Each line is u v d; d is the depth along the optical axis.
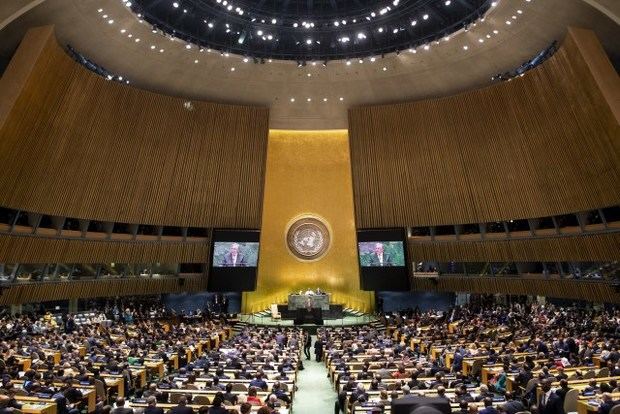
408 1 20.66
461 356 13.85
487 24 19.50
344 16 21.94
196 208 24.62
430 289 24.69
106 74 21.83
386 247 24.86
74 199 20.31
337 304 26.66
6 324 17.66
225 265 24.88
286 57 22.94
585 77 16.84
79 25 18.61
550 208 20.52
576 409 8.73
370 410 8.34
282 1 22.05
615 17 15.28
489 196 22.77
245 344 16.17
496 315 22.56
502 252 22.64
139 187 22.88
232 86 24.80
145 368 12.76
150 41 20.67
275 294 28.88
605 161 17.55
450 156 23.78
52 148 18.58
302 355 19.92
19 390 9.10
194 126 24.42
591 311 20.34
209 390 9.72
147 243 23.64
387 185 25.16
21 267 18.67
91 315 22.00
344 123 28.53
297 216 29.53
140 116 22.39
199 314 25.80
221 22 21.98
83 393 9.89
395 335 21.47
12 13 15.15
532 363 11.73
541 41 19.61
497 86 21.47
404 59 22.75
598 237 18.66
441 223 24.14
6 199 17.38
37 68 16.38
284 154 29.75
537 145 20.42
